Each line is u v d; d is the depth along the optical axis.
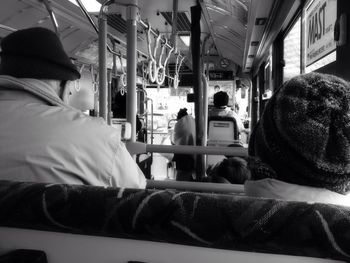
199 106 2.67
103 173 1.07
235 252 0.53
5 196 0.58
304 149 0.61
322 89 0.64
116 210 0.54
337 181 0.62
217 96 4.63
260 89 5.78
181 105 8.32
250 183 0.76
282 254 0.51
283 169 0.66
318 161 0.61
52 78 1.14
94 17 3.64
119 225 0.55
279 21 3.18
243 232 0.50
